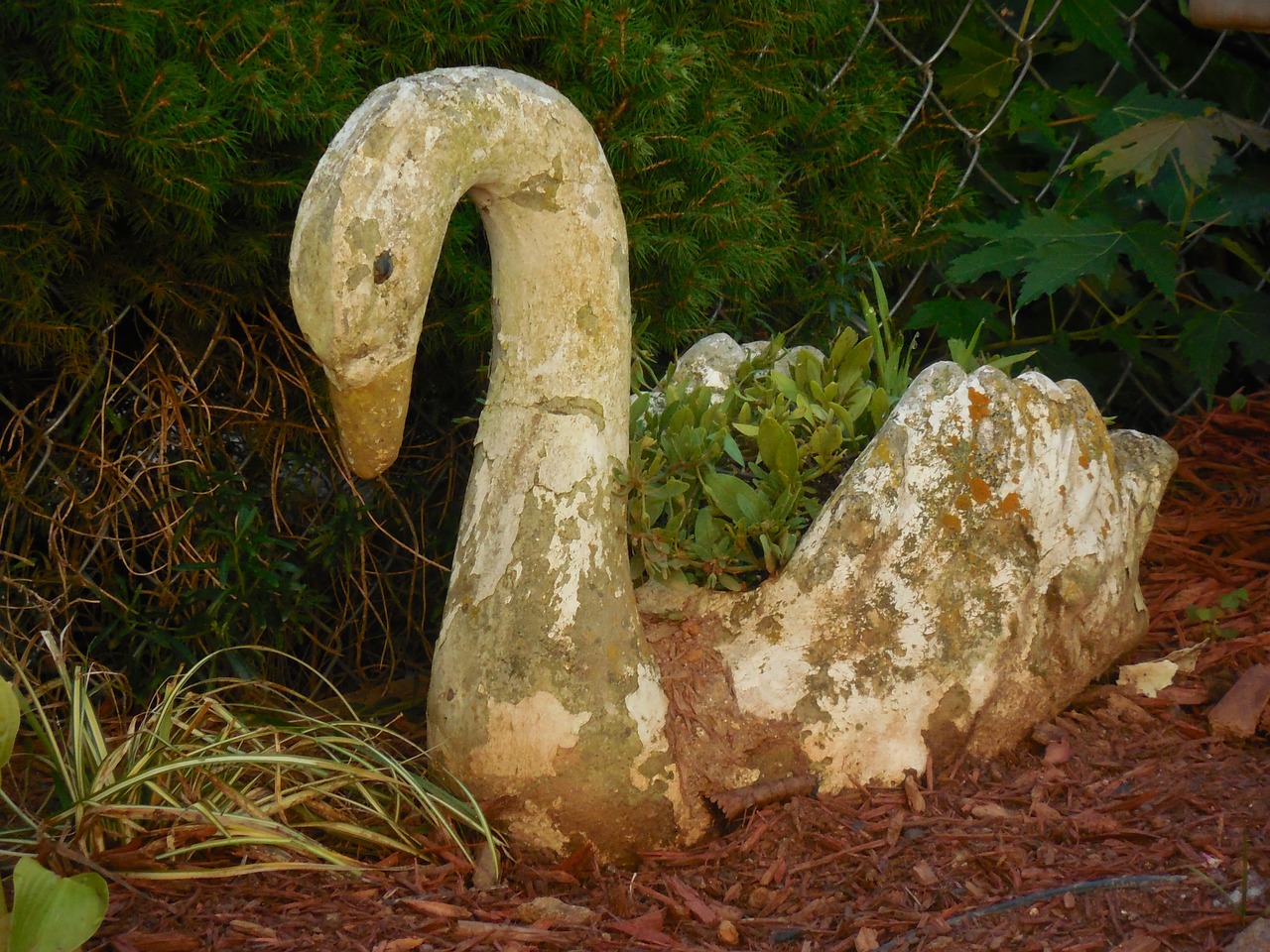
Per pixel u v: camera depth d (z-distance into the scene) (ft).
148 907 5.70
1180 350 11.07
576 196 6.18
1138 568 7.61
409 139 5.59
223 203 7.91
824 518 6.75
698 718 6.48
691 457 7.03
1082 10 10.80
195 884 5.92
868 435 7.50
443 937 5.60
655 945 5.60
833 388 7.61
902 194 10.47
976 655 6.79
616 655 6.28
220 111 7.23
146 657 8.89
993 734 7.00
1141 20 11.59
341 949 5.44
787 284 10.14
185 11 7.10
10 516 8.58
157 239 7.64
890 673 6.70
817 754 6.61
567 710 6.15
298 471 9.32
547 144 6.03
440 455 9.73
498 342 6.50
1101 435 7.09
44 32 6.70
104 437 8.39
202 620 8.26
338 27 7.66
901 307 11.25
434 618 9.37
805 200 10.24
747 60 9.40
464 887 6.14
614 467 6.49
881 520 6.64
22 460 8.52
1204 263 12.21
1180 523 9.68
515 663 6.17
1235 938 5.22
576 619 6.22
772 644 6.66
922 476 6.69
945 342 11.40
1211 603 8.69
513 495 6.35
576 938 5.62
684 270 8.72
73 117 6.82
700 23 9.18
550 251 6.23
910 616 6.70
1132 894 5.71
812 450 7.16
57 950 4.95
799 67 9.57
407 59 7.93
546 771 6.17
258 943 5.46
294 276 5.58
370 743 7.33
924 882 5.98
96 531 8.65
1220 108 11.87
